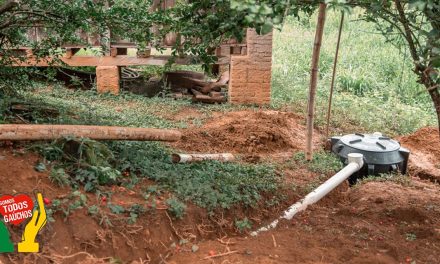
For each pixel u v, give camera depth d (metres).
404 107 10.84
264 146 7.25
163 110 9.12
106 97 9.77
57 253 3.70
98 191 4.37
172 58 5.39
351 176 6.71
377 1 4.40
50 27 6.38
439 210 5.35
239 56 9.89
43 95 8.70
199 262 4.06
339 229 4.83
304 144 7.76
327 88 11.77
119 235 4.07
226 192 5.08
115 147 5.55
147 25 6.07
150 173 5.03
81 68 11.54
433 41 3.89
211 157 6.09
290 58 13.47
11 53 6.77
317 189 5.59
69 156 4.66
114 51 9.92
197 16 4.90
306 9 5.13
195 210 4.66
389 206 5.39
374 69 13.05
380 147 6.80
